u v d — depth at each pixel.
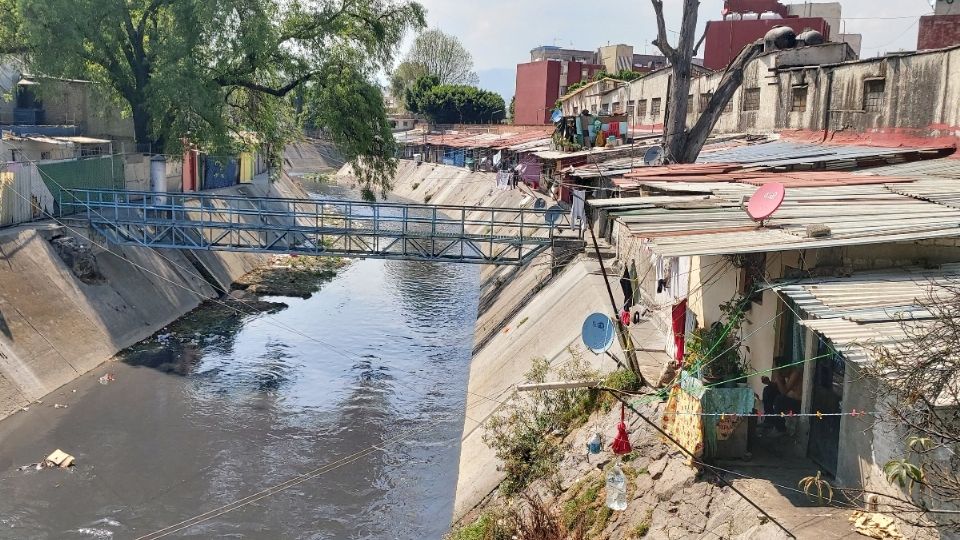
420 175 79.50
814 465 11.16
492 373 24.38
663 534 11.12
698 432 11.35
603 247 28.34
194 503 18.05
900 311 9.30
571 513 13.35
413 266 46.50
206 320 32.09
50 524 16.81
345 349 29.58
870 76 25.08
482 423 21.05
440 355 29.38
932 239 11.09
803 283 10.70
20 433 20.61
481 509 16.17
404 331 32.34
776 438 12.05
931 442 7.71
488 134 76.62
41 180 29.47
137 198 37.06
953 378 7.66
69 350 24.98
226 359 27.73
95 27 31.25
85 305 27.25
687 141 24.48
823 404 11.03
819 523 9.41
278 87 37.19
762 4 50.31
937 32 30.08
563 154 36.78
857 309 9.45
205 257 37.72
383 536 16.97
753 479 10.75
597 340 13.29
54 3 29.42
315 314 34.34
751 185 16.66
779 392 11.86
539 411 17.42
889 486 9.02
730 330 12.30
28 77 36.75
